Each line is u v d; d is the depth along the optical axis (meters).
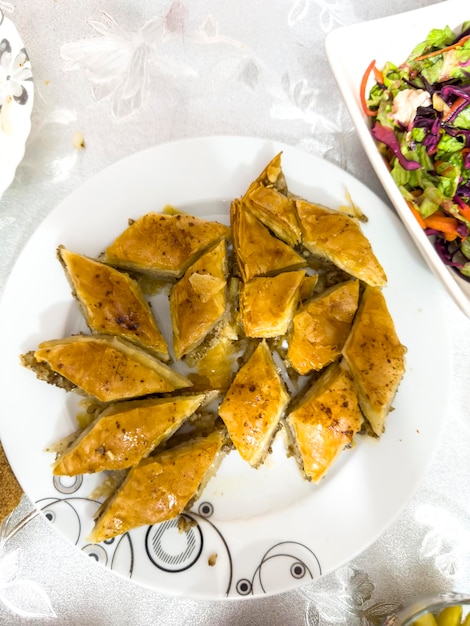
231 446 0.35
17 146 0.32
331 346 0.35
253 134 0.37
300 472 0.35
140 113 0.36
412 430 0.35
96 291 0.34
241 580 0.33
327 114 0.37
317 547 0.33
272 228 0.37
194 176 0.36
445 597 0.32
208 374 0.37
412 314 0.36
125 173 0.35
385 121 0.33
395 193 0.31
